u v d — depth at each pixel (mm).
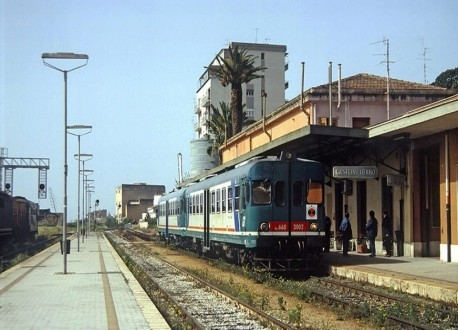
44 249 44969
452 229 22953
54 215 124938
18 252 41406
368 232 26703
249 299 15773
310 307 15633
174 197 43906
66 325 11859
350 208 32469
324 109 35219
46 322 12227
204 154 75812
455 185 22672
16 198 58375
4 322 12234
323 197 22953
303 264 23031
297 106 37031
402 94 35438
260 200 22531
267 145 27562
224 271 25766
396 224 27219
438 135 23891
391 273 19578
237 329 12445
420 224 25953
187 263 31516
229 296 16766
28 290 17969
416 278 18031
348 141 25703
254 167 22703
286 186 22688
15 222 52750
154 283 20438
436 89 36156
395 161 27094
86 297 16234
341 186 33812
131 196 164500
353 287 18125
